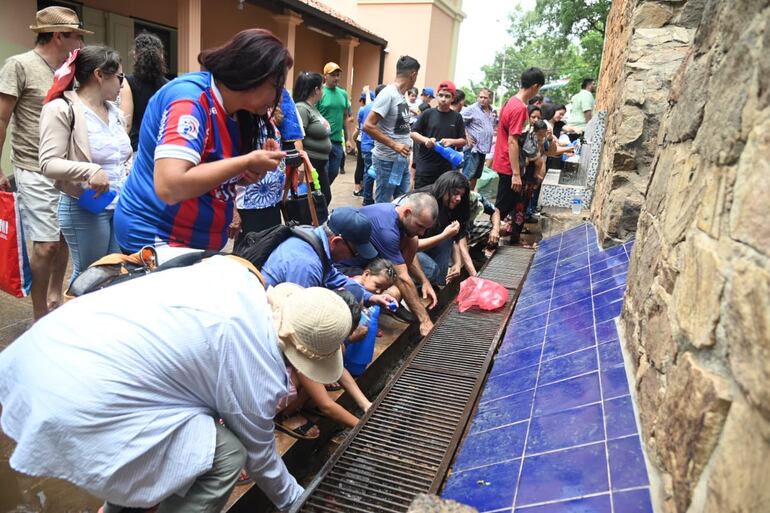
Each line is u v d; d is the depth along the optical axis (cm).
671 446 139
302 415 280
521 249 554
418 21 1559
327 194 536
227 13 1044
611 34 679
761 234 106
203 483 158
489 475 185
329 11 1257
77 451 139
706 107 170
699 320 134
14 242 303
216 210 229
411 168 678
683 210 172
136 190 220
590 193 554
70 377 138
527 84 549
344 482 218
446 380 296
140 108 384
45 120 281
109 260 208
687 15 405
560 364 241
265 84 204
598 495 154
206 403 157
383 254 359
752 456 97
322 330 164
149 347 144
